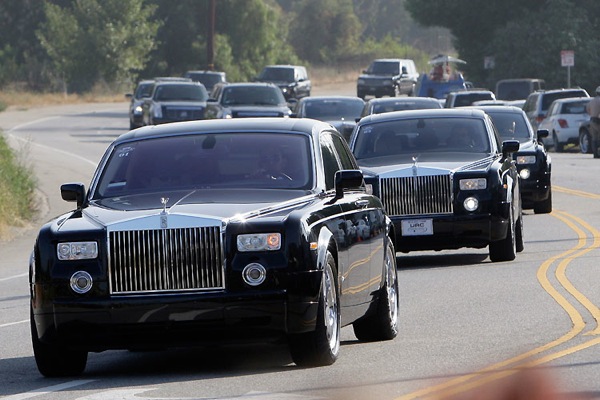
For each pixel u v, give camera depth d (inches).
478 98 5723.4
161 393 1061.8
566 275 1824.6
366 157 2132.1
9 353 1379.2
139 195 1248.2
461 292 1700.3
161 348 1146.0
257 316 1113.4
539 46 7554.1
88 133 6314.0
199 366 1224.2
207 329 1118.4
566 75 7504.9
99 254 1132.5
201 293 1116.5
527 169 2802.7
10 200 3139.8
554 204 3068.4
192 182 1258.6
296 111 4192.9
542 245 2272.4
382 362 1183.6
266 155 1275.8
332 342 1175.6
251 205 1167.0
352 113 4094.5
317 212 1176.2
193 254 1122.7
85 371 1229.7
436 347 1266.0
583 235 2409.0
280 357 1259.2
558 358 1158.3
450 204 1987.0
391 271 1397.6
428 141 2137.1
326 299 1151.0
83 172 4252.0
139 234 1129.4
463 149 2122.3
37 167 4397.1
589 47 7500.0
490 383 1036.5
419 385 1048.2
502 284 1759.4
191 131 1318.9
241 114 4857.3
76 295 1131.3
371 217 1326.3
